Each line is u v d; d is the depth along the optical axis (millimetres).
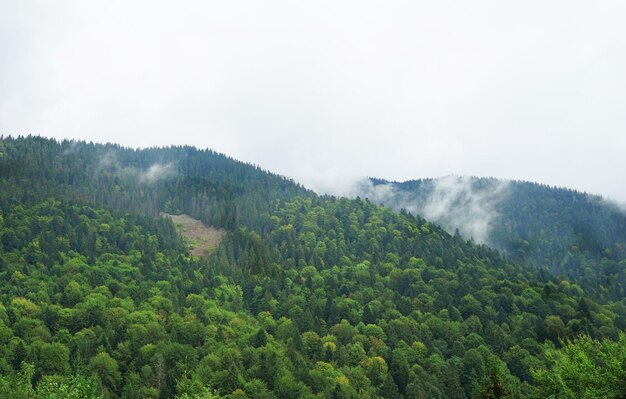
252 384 109062
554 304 177000
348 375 125688
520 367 131625
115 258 198000
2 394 67125
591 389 43562
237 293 189500
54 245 192500
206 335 136750
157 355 114375
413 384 118375
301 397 107688
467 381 130250
